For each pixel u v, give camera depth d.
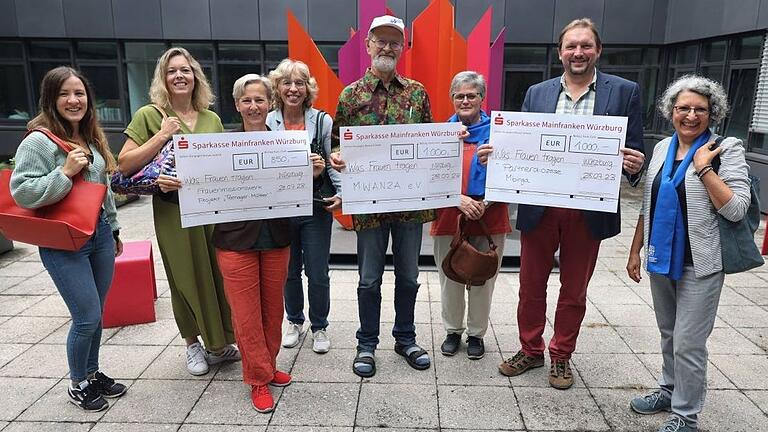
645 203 2.48
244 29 10.52
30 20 10.63
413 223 2.95
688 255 2.30
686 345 2.34
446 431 2.53
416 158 2.80
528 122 2.64
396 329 3.20
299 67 2.92
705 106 2.22
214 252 2.95
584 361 3.20
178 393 2.84
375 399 2.79
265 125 2.72
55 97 2.37
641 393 2.85
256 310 2.67
